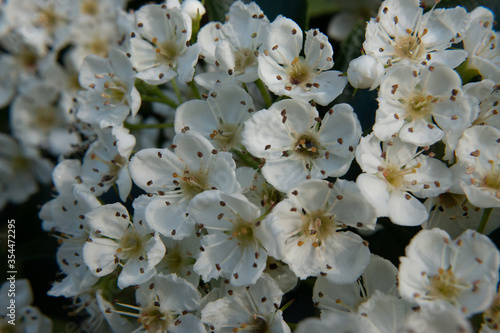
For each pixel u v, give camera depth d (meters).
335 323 0.15
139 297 0.17
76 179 0.18
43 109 0.19
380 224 0.18
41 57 0.19
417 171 0.17
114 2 0.20
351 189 0.16
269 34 0.17
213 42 0.18
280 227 0.16
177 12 0.18
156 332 0.17
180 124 0.17
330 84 0.17
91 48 0.20
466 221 0.17
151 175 0.17
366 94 0.18
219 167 0.17
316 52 0.17
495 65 0.17
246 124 0.17
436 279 0.16
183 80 0.18
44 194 0.19
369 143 0.17
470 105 0.17
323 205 0.17
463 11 0.18
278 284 0.17
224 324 0.17
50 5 0.19
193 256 0.17
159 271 0.17
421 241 0.16
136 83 0.18
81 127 0.19
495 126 0.17
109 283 0.17
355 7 0.20
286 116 0.17
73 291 0.17
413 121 0.17
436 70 0.17
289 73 0.17
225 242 0.17
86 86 0.18
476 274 0.16
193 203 0.16
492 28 0.19
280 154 0.17
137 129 0.18
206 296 0.17
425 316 0.16
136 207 0.17
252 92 0.19
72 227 0.18
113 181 0.18
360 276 0.17
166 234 0.17
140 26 0.18
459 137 0.17
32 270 0.18
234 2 0.18
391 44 0.18
